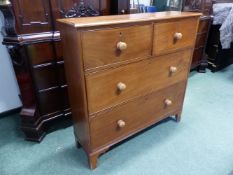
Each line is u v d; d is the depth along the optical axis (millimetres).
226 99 2010
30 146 1434
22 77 1280
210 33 2547
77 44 866
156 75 1257
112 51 969
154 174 1219
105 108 1094
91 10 1390
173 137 1511
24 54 1222
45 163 1296
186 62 1408
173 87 1435
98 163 1286
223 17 2334
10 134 1559
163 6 2223
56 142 1473
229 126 1627
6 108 1761
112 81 1047
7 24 1124
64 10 1280
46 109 1479
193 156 1343
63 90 1481
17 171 1239
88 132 1105
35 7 1181
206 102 1957
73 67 1013
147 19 1019
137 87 1187
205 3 2230
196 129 1594
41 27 1241
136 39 1031
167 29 1147
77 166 1272
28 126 1401
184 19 1208
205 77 2492
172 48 1241
